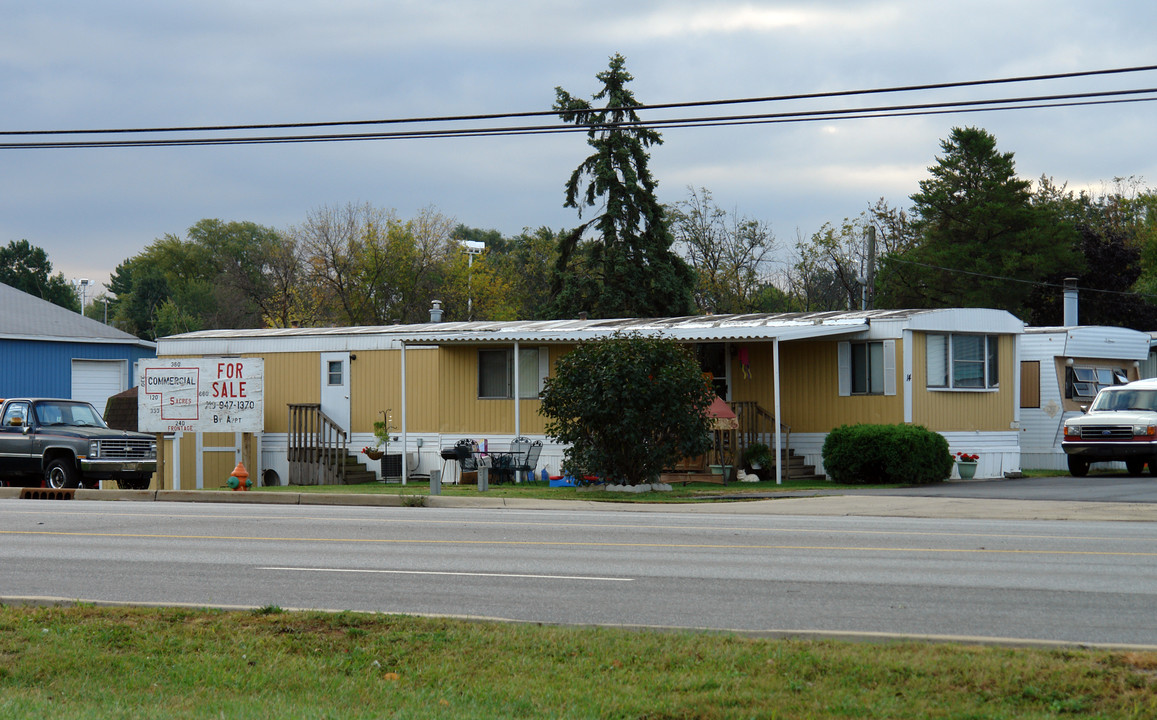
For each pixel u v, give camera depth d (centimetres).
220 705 686
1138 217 7800
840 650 766
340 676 744
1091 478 2798
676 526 1684
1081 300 6019
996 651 757
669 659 756
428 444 3105
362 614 903
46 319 3866
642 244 5075
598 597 1025
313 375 3278
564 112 2380
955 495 2231
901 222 6950
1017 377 2955
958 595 1020
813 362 2822
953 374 2791
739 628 880
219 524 1711
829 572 1172
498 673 743
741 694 673
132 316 8950
